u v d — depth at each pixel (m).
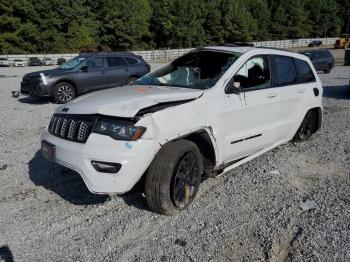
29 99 13.02
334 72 26.75
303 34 102.19
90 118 3.76
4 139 6.98
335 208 4.13
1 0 57.16
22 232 3.61
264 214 3.99
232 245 3.41
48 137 4.07
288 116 5.74
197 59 5.07
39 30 61.56
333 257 3.22
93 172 3.60
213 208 4.11
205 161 4.46
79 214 3.96
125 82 13.57
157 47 79.81
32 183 4.76
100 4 71.31
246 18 87.69
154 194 3.72
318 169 5.41
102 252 3.30
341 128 8.09
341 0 119.69
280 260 3.20
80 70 12.48
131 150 3.51
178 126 3.80
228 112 4.43
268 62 5.39
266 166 5.45
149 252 3.29
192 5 78.56
